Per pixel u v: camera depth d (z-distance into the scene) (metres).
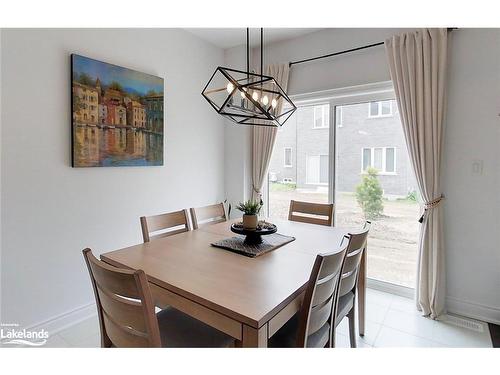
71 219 2.27
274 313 1.09
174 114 3.08
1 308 1.94
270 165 3.67
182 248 1.78
